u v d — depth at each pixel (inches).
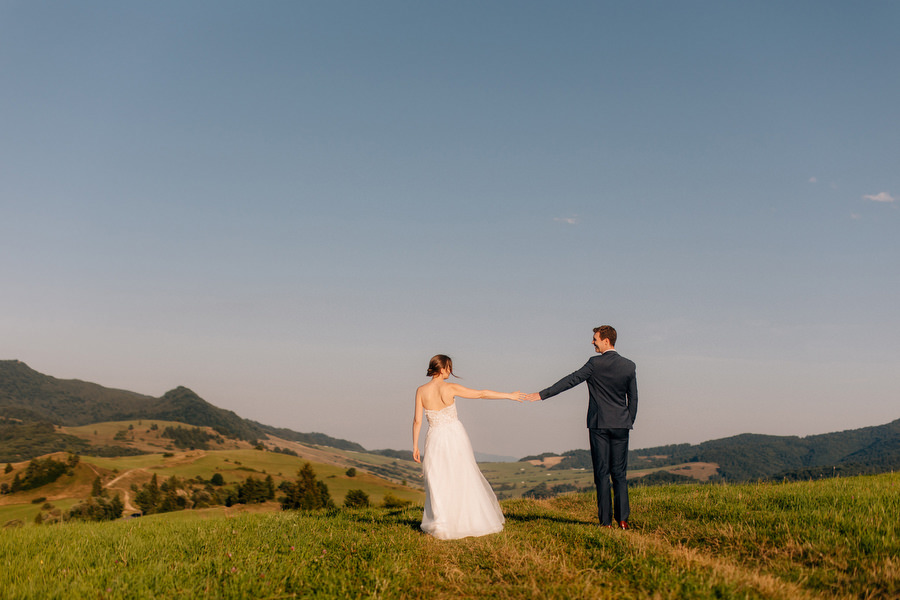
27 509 4881.9
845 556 227.8
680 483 530.0
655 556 223.5
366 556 248.7
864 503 309.9
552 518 379.6
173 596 191.9
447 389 321.1
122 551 256.5
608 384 324.5
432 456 312.8
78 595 188.1
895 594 186.5
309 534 301.7
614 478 327.3
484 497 308.8
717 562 223.9
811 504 324.8
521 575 211.9
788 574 215.6
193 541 281.1
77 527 359.9
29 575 211.5
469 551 257.1
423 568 230.2
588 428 332.8
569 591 186.1
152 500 5039.4
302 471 4498.0
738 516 318.7
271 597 191.6
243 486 5177.2
